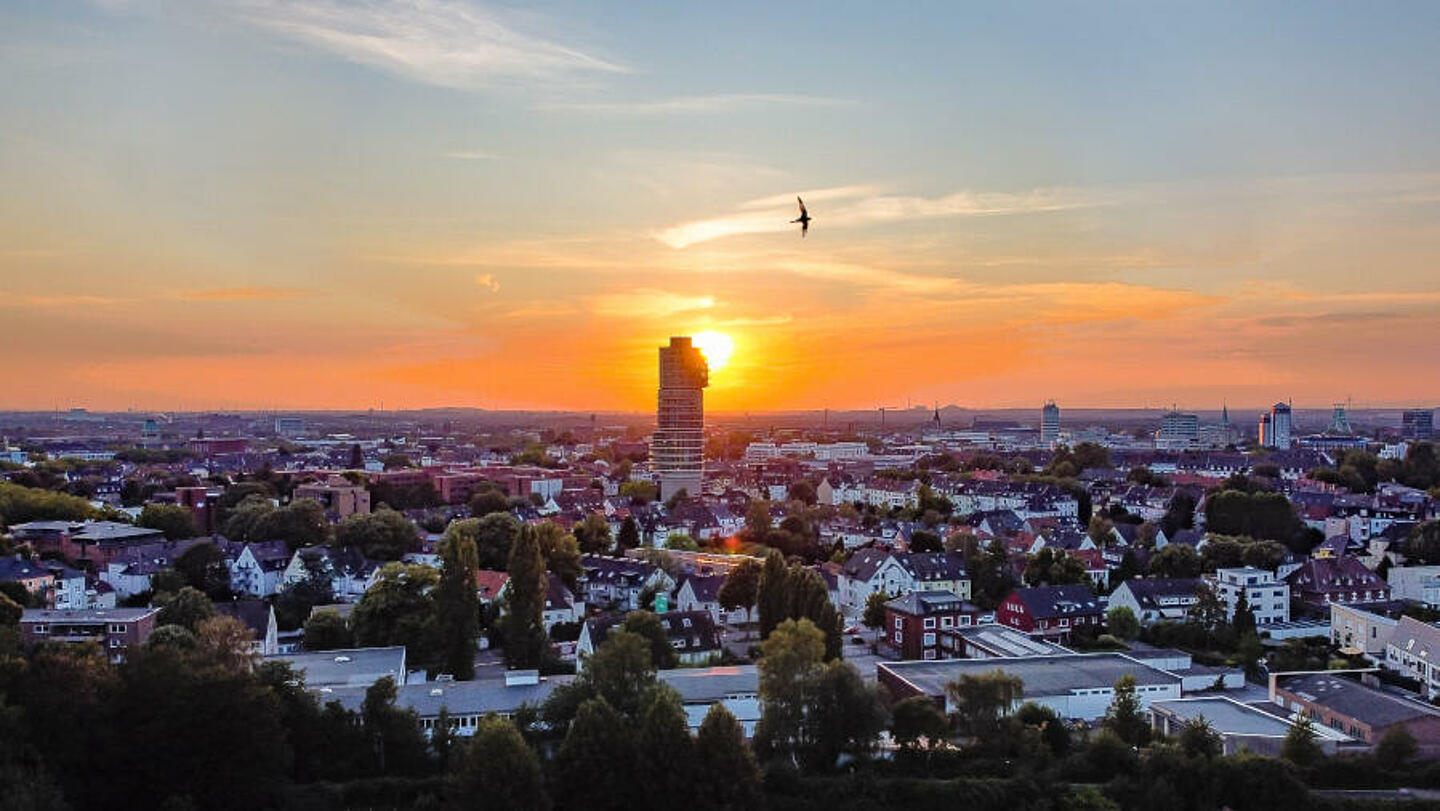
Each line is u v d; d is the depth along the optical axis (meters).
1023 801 149.50
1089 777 154.25
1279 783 146.62
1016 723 161.38
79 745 137.25
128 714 140.50
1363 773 154.88
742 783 140.75
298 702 153.88
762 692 158.62
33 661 146.25
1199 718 160.62
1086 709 182.25
